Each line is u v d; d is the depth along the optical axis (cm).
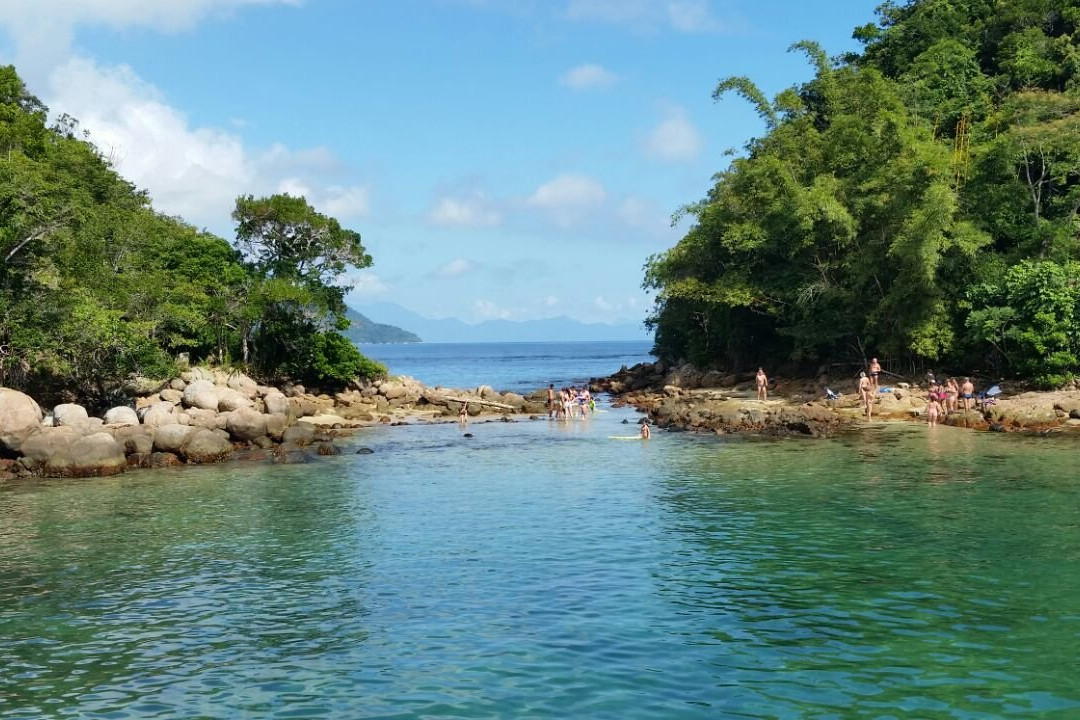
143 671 1298
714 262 6881
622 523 2277
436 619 1517
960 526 2142
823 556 1894
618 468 3291
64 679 1272
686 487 2811
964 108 7012
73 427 3469
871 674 1227
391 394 6638
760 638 1387
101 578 1833
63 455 3294
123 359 4603
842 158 6038
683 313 7406
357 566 1897
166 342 5934
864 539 2041
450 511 2500
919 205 5266
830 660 1284
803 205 5631
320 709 1148
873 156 5878
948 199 5047
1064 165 5519
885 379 5616
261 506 2628
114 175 6812
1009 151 5506
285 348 6569
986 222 5484
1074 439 3678
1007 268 5162
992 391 4694
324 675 1269
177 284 5875
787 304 6316
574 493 2756
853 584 1677
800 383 6056
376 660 1326
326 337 6606
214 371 5922
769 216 6103
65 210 4306
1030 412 4091
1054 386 4644
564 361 19912
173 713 1145
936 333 5262
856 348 6075
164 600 1669
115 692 1219
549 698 1167
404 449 4044
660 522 2278
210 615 1569
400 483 3031
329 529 2288
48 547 2120
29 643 1430
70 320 4297
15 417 3356
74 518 2472
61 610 1611
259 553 2038
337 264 6825
